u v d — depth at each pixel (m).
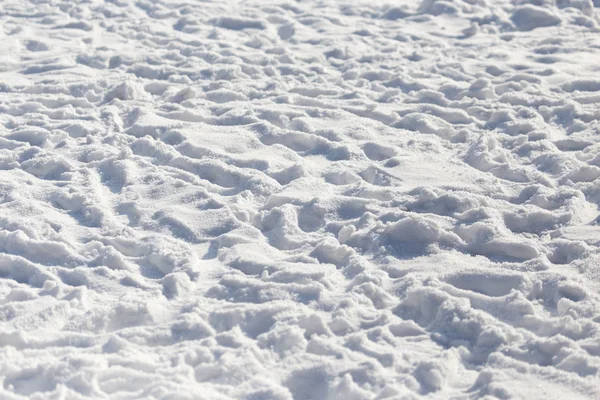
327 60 8.45
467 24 9.89
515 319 3.72
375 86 7.45
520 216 4.71
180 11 10.33
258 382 3.25
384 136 6.27
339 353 3.45
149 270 4.33
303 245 4.54
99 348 3.44
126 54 8.27
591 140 6.01
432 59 8.39
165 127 6.30
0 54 8.30
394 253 4.43
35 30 9.25
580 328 3.57
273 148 5.98
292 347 3.52
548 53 8.63
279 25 9.88
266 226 4.85
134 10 10.34
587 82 7.33
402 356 3.46
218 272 4.25
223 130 6.29
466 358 3.49
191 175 5.47
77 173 5.50
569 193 4.96
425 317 3.82
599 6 10.62
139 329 3.60
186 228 4.73
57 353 3.43
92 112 6.73
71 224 4.82
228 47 8.76
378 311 3.82
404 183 5.32
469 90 7.20
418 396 3.11
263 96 7.14
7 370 3.24
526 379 3.24
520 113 6.63
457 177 5.39
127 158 5.73
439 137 6.25
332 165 5.72
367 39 9.23
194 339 3.59
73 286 4.10
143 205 5.07
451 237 4.49
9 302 3.85
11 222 4.68
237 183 5.45
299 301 3.90
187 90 7.05
